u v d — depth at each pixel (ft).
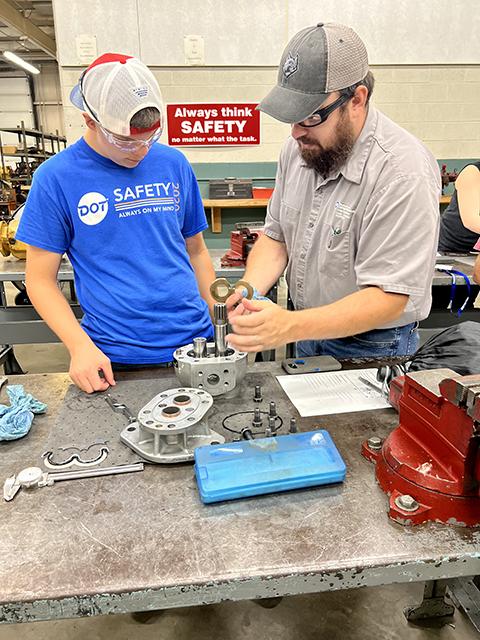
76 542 2.24
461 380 2.30
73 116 10.75
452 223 8.46
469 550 2.19
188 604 2.05
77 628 4.61
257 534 2.28
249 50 10.69
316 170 3.94
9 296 14.87
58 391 3.74
